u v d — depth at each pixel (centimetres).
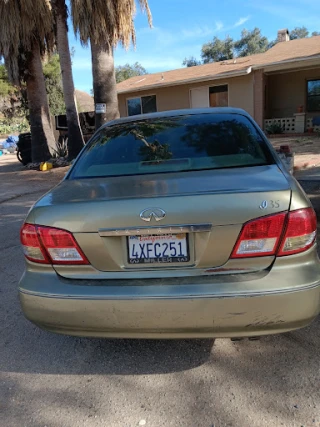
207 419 205
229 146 295
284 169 263
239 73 1570
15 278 407
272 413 205
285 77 1697
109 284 215
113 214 212
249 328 207
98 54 1055
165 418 207
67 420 211
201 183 233
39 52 1406
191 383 232
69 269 222
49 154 1464
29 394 232
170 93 1834
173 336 214
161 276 212
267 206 206
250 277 205
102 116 1085
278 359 248
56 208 224
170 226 206
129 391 229
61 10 1210
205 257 208
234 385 228
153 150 303
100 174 291
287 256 206
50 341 286
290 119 1614
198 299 203
